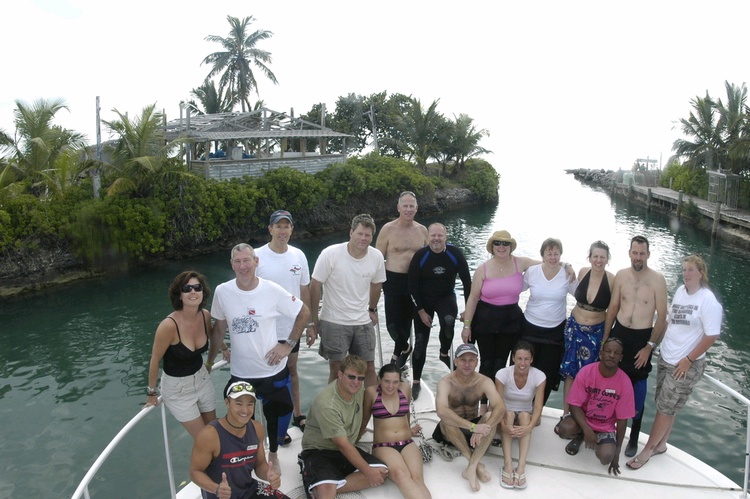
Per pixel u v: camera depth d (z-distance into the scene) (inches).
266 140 1315.2
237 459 151.4
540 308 203.3
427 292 212.7
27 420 446.0
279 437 190.1
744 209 1306.6
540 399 187.0
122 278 882.8
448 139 1868.8
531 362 189.3
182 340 160.7
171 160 988.6
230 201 1048.2
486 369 213.5
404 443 177.2
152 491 339.9
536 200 2005.4
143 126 952.9
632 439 192.2
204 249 1045.2
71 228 857.5
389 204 1469.0
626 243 1191.6
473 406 188.5
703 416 416.8
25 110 943.0
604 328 196.9
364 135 2143.2
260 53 1758.1
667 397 181.5
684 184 1646.2
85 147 1007.0
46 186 940.6
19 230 824.9
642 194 1822.1
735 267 943.0
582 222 1493.6
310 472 167.8
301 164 1333.7
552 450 195.9
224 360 185.9
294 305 172.1
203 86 1881.2
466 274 211.3
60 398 485.4
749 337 601.3
